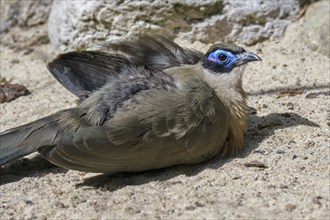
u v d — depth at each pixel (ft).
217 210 34.17
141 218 34.12
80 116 38.29
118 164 37.83
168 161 38.78
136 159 37.93
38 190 38.32
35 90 51.03
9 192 38.17
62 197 37.14
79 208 35.70
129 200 36.01
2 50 57.16
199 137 38.37
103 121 37.96
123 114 37.60
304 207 33.91
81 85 42.52
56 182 39.32
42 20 59.47
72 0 53.93
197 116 38.27
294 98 46.62
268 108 45.70
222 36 53.52
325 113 44.04
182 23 53.06
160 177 38.73
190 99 38.52
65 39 54.70
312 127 42.37
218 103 39.29
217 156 40.45
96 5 52.70
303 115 44.14
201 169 39.32
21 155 37.99
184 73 40.70
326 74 49.34
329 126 42.39
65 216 35.06
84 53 42.19
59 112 38.91
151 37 43.68
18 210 36.11
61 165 37.04
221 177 37.50
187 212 34.24
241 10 53.01
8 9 59.67
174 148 38.27
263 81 49.39
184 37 53.47
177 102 38.24
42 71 53.72
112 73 41.29
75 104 48.60
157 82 39.19
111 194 37.11
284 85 48.57
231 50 40.29
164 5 52.29
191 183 37.17
